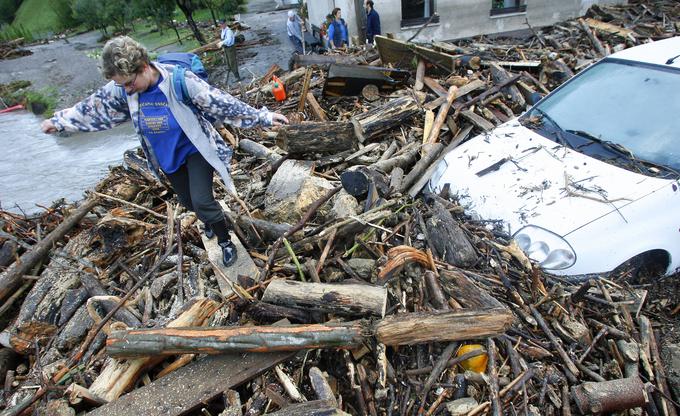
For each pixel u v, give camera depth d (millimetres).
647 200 2885
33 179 9320
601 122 3568
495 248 3023
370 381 2408
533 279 2756
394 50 8070
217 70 15891
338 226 3367
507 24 13398
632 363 2531
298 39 14781
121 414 2182
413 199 4008
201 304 2680
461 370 2463
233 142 5969
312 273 3010
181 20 32062
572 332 2639
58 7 37094
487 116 5898
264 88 8133
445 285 2805
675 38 4074
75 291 3465
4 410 2586
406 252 2887
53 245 4227
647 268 3102
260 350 2355
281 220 4023
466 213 3385
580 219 2836
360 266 3098
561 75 7059
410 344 2422
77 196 8180
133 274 3613
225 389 2266
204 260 3510
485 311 2389
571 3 13484
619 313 2816
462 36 13328
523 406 2260
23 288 3900
